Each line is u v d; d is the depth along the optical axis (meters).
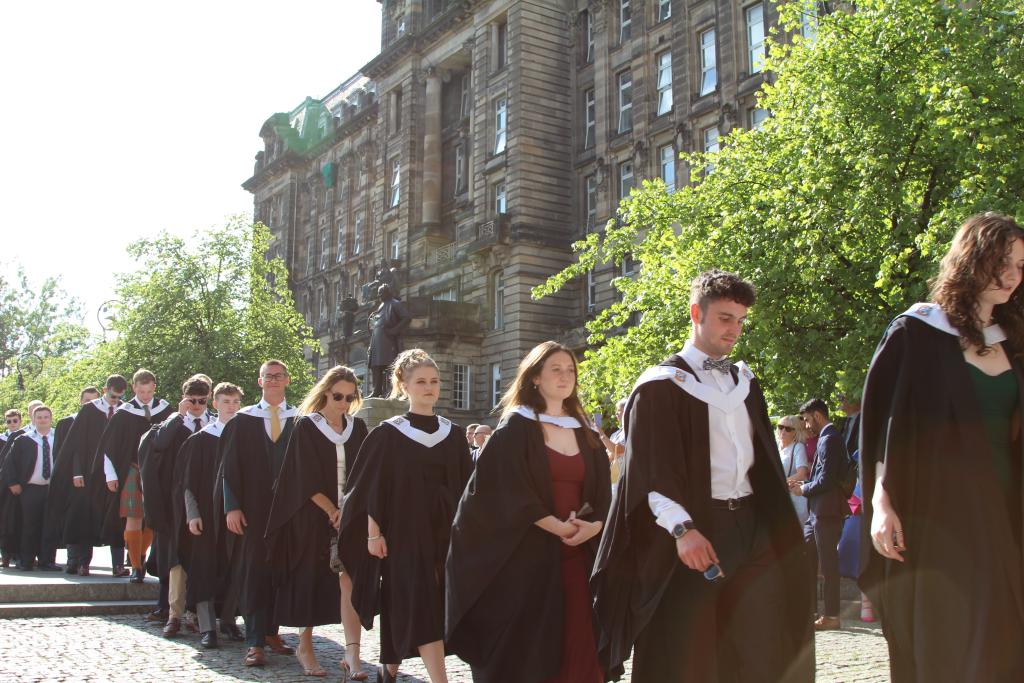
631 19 41.41
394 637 6.36
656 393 4.31
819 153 16.34
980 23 14.51
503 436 5.09
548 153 44.12
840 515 10.02
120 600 11.70
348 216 65.25
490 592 5.00
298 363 43.94
